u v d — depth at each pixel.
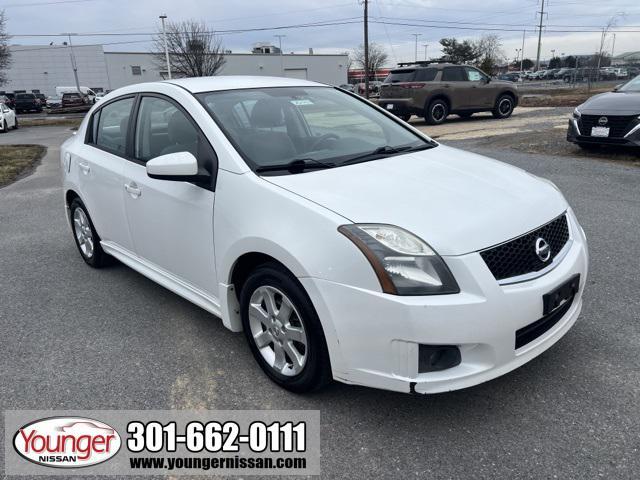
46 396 2.93
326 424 2.61
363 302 2.33
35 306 4.09
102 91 71.75
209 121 3.17
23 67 70.00
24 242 5.79
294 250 2.50
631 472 2.20
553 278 2.56
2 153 14.67
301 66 70.25
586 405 2.62
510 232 2.50
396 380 2.35
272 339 2.87
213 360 3.22
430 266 2.31
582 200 6.23
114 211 4.04
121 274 4.70
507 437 2.44
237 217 2.82
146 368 3.17
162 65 53.91
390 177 2.89
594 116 8.61
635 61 58.34
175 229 3.33
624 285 3.91
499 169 3.25
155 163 2.99
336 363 2.49
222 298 3.07
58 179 9.88
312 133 3.53
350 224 2.42
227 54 61.66
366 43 38.75
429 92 15.46
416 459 2.35
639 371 2.87
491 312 2.31
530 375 2.89
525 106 20.94
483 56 72.56
